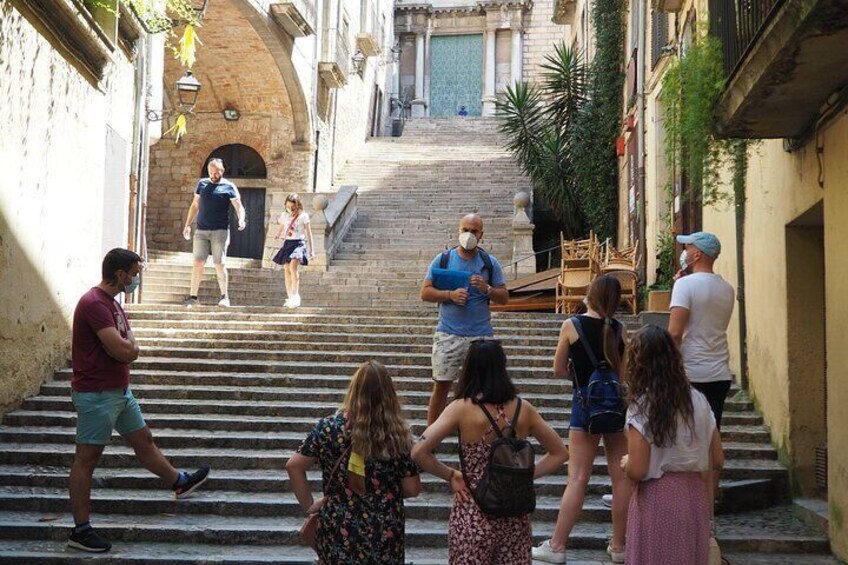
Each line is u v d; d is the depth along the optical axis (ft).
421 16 132.16
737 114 23.41
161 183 80.64
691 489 15.28
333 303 55.21
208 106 78.48
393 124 118.21
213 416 29.43
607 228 65.57
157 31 41.29
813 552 22.44
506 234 66.59
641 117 52.54
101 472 25.46
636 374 15.43
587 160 66.74
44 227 31.04
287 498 24.17
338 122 87.71
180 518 23.36
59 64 31.91
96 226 36.42
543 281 49.73
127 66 41.04
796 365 26.55
